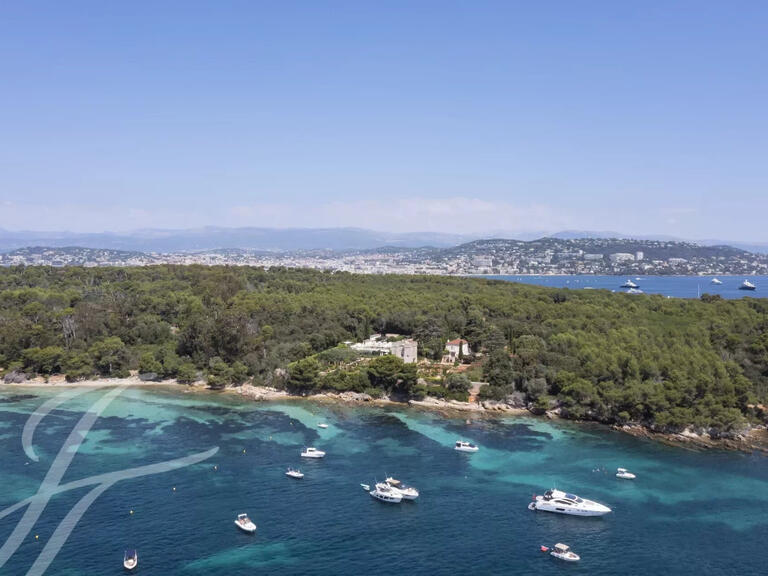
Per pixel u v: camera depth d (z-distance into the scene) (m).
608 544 120.25
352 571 108.44
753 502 139.75
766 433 190.12
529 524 128.00
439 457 166.38
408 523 127.25
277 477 150.50
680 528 127.06
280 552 114.31
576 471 157.25
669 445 178.50
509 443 179.00
